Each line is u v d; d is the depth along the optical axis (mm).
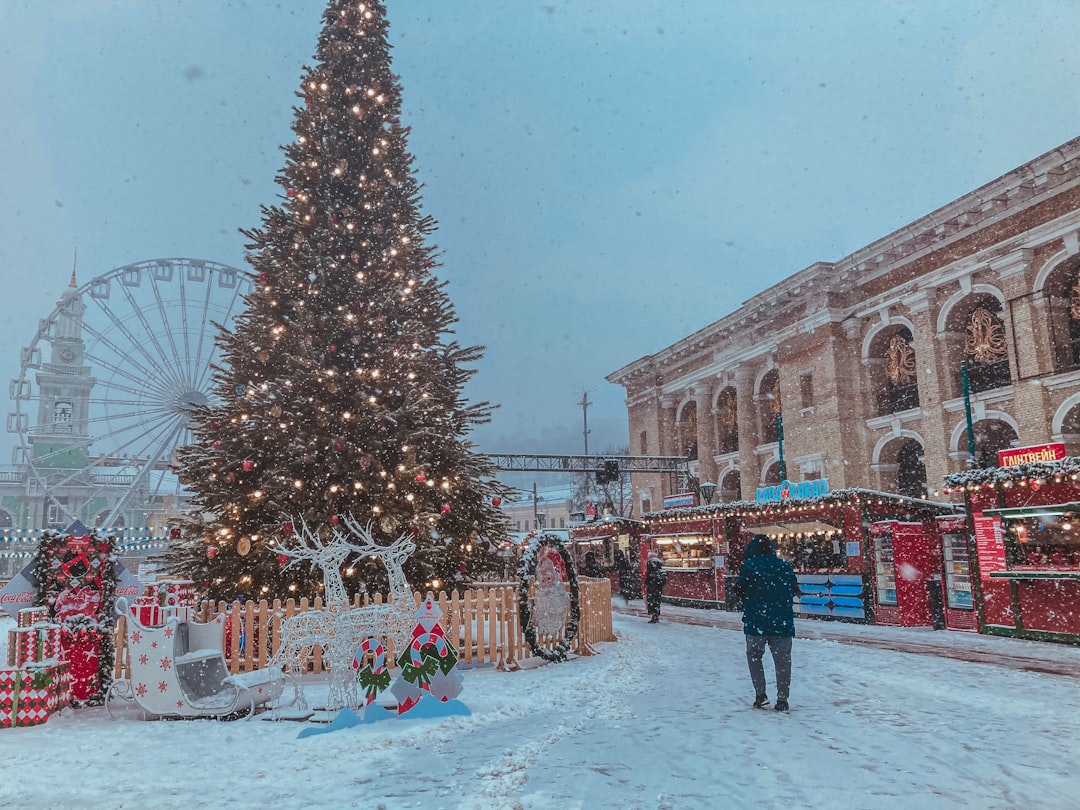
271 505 11805
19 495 84750
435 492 13195
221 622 8750
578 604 12023
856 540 19297
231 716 7793
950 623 17000
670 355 47375
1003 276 26875
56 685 8117
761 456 39750
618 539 32219
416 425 13078
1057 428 24891
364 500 12586
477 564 14156
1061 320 25656
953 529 17219
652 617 19219
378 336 13586
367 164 15055
